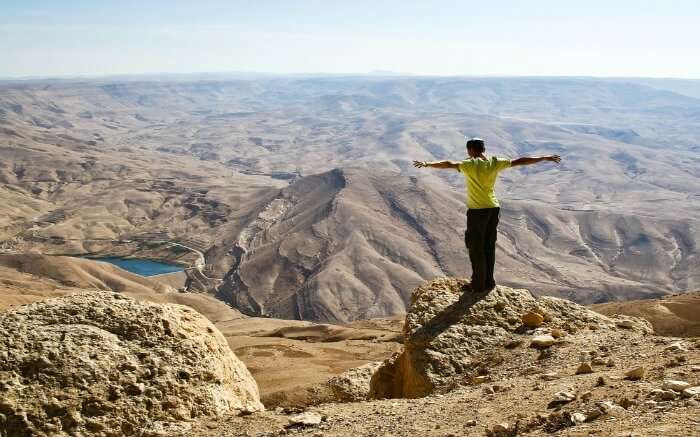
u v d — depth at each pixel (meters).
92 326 8.07
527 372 8.29
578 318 10.80
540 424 5.45
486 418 6.07
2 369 7.12
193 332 8.62
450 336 9.91
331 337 103.25
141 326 8.26
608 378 6.61
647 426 4.73
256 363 72.56
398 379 11.62
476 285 10.99
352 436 6.15
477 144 10.08
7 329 7.69
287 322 151.62
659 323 68.25
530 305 10.82
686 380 5.93
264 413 7.53
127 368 7.60
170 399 7.47
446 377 9.24
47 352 7.43
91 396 7.14
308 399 43.56
